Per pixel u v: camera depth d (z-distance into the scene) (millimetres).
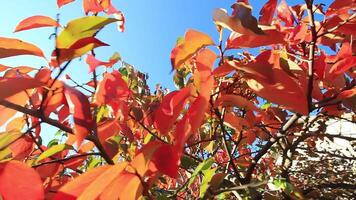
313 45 413
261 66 312
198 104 277
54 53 281
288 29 494
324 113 572
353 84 475
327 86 517
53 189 372
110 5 382
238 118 517
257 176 867
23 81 268
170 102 295
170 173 264
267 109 665
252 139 667
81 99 293
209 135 696
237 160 727
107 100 404
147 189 271
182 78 583
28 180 242
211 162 392
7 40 277
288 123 572
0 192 238
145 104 617
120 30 378
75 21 267
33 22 309
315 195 792
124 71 738
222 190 400
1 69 313
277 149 926
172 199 486
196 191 706
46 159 436
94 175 242
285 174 846
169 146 273
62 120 371
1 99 260
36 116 312
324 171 1164
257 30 281
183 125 274
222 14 288
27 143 400
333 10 424
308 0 410
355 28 393
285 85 315
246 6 284
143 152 256
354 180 1264
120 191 255
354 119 769
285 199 578
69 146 384
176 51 311
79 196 231
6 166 243
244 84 472
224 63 323
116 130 430
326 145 1337
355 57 406
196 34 312
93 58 359
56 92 313
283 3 516
